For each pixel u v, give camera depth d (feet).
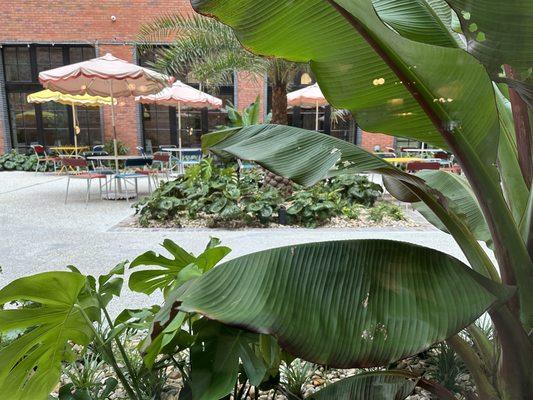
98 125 51.75
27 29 48.88
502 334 4.16
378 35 3.60
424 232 20.29
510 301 4.34
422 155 45.19
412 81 3.91
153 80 27.17
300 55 4.36
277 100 27.40
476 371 4.87
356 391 5.01
